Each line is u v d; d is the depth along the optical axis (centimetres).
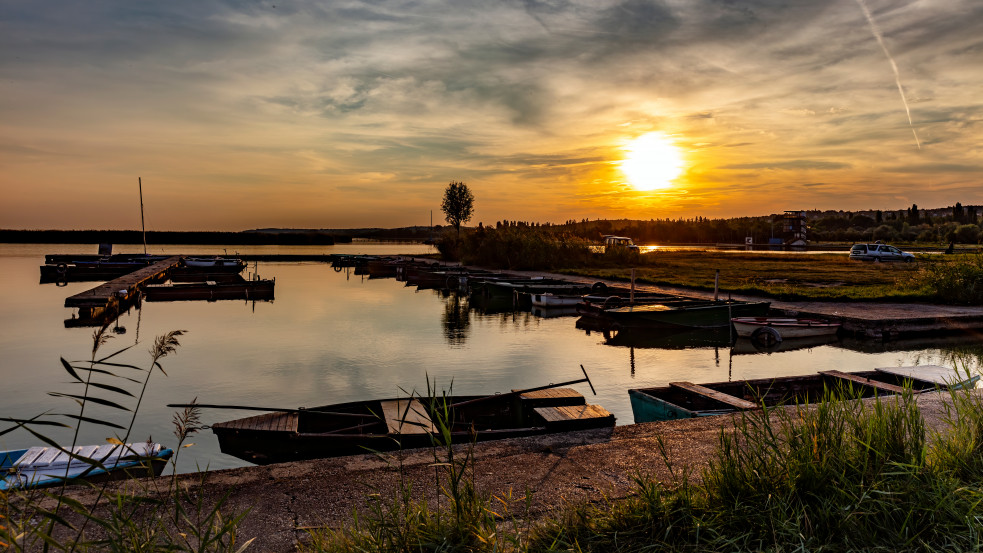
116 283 2884
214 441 833
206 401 1050
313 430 772
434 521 318
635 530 318
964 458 370
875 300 2136
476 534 298
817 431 376
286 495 413
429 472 455
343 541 312
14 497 365
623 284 2875
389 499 401
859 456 353
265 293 2961
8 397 1091
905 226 10338
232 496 411
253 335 1784
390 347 1585
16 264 4875
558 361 1402
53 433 877
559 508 376
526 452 498
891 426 379
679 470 445
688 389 771
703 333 1844
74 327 1966
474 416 817
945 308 1953
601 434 550
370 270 4612
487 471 454
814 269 3659
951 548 284
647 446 509
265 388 1146
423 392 1095
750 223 10412
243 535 353
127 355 1492
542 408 646
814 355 1491
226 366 1345
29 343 1664
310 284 3694
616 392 1088
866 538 293
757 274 3288
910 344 1627
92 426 908
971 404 445
